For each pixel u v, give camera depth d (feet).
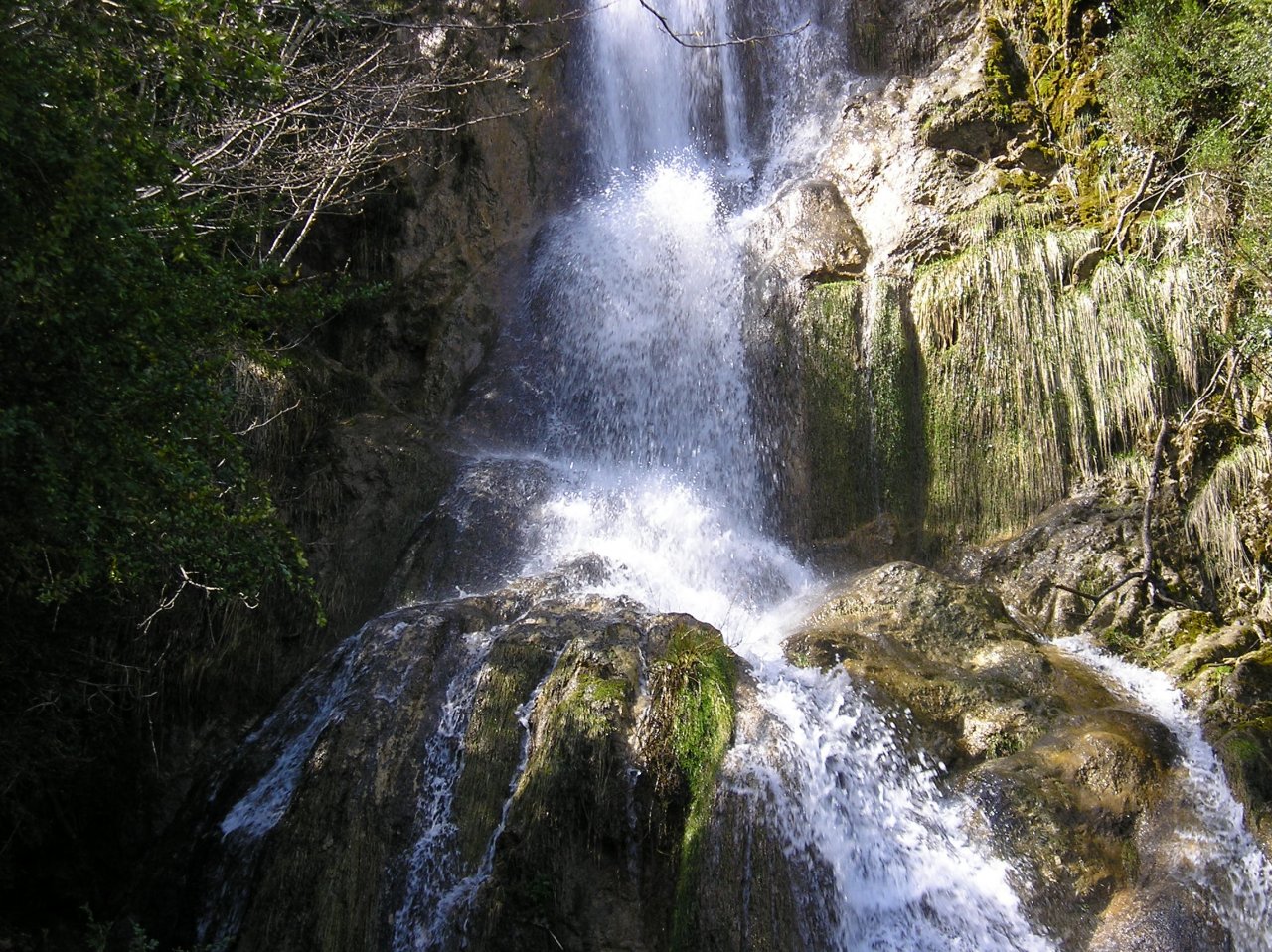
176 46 18.34
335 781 24.08
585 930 21.75
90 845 29.07
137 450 18.01
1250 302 31.45
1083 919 22.41
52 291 17.11
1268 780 23.79
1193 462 31.40
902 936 22.50
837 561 34.06
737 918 21.45
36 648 27.71
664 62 46.52
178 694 30.01
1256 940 21.97
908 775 24.81
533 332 40.04
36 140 16.89
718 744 23.26
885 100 41.70
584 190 44.45
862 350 35.58
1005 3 40.88
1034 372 33.65
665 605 30.19
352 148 35.24
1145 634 29.40
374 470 34.14
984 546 32.94
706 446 36.52
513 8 43.86
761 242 39.42
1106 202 35.24
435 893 23.25
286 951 22.63
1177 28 34.65
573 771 23.07
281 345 36.35
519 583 29.45
